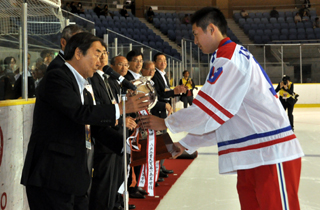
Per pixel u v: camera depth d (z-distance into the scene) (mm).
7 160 2443
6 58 2736
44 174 1798
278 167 1767
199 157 6109
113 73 1977
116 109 1896
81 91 1979
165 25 19344
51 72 1875
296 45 16969
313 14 20781
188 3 20609
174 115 1870
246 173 1856
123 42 5543
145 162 2113
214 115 1770
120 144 2232
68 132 1852
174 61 12438
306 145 7016
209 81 1796
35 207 1855
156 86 4410
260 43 19109
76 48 1945
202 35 1951
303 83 17141
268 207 1776
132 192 3773
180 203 3584
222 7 20922
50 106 1859
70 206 1890
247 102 1812
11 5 2846
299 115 13539
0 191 2348
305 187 4133
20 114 2650
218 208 3420
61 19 3578
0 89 2621
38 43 3225
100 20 17953
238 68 1777
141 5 20656
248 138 1804
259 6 20906
